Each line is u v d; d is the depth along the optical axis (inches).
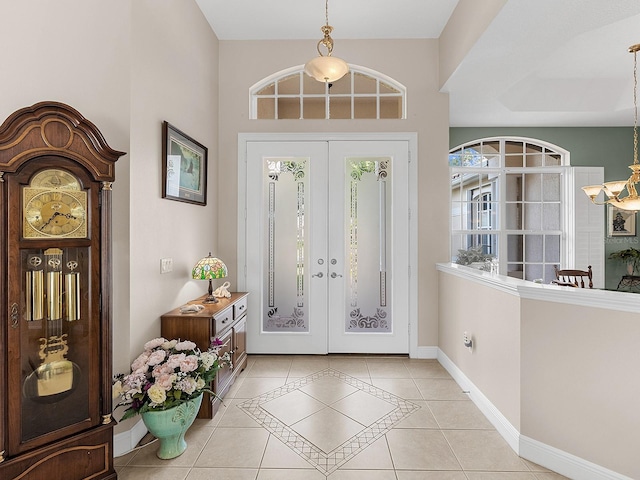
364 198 142.4
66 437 64.5
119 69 80.8
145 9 87.7
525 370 78.8
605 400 68.2
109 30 79.7
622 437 66.2
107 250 69.8
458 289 117.6
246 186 142.0
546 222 186.7
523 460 77.9
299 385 114.7
